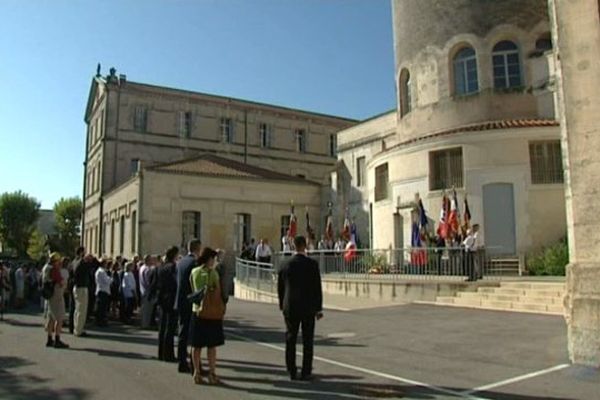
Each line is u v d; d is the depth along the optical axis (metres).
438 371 8.61
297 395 7.24
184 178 36.09
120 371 8.95
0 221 69.88
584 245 8.80
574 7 9.30
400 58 28.47
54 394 7.46
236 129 51.75
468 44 25.31
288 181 40.12
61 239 71.69
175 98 49.12
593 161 8.81
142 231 34.28
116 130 46.31
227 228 37.09
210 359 8.00
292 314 8.16
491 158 21.12
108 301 15.96
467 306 16.61
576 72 9.20
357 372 8.61
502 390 7.38
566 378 7.98
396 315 15.34
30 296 25.44
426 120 26.28
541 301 15.19
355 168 39.00
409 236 23.33
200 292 8.02
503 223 20.72
